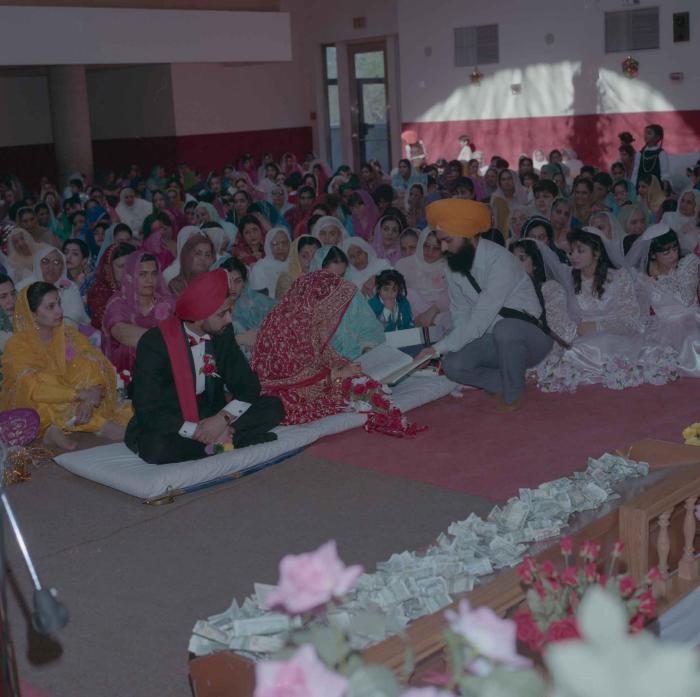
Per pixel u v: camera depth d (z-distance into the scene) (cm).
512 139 1486
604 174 923
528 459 455
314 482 439
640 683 101
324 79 1750
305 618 236
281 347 496
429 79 1566
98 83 1734
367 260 668
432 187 1102
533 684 130
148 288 568
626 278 585
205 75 1631
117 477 432
